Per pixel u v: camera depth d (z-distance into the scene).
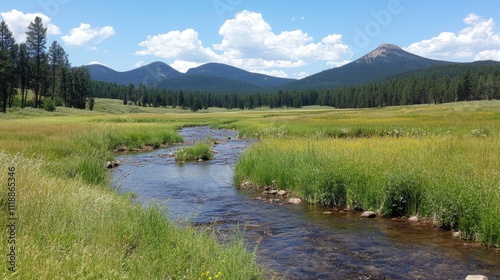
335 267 6.45
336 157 12.70
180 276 5.03
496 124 32.38
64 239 5.35
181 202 11.52
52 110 92.25
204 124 65.56
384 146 15.09
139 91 181.88
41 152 16.34
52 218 6.04
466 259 6.76
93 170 12.64
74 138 23.39
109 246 5.52
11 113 75.69
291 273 6.16
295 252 7.19
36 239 5.12
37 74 94.50
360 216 9.88
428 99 168.38
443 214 8.67
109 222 6.41
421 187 9.62
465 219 7.89
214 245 6.35
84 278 4.13
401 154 12.51
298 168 12.68
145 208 7.88
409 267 6.44
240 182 14.40
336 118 59.88
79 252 4.85
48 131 27.06
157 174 16.73
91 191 8.64
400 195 9.76
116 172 17.06
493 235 7.36
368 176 10.71
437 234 8.23
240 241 6.93
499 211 7.32
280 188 13.03
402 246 7.50
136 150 27.22
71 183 9.16
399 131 27.58
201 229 8.56
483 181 8.41
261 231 8.60
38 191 6.92
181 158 21.59
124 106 152.00
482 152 11.91
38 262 4.30
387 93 186.88
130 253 5.70
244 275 5.39
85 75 130.00
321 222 9.34
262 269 6.06
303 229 8.75
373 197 10.27
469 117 50.38
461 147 14.02
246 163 15.09
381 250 7.29
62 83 114.06
